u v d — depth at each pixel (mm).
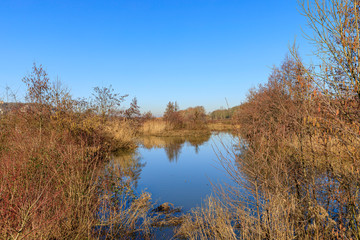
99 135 11477
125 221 4945
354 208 3168
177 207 5984
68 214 4086
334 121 2924
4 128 9102
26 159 5160
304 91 3389
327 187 3422
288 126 3713
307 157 3441
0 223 3053
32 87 10438
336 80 3008
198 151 15133
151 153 14469
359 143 2721
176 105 35375
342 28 2852
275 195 3240
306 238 3287
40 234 3285
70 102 11203
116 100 15570
